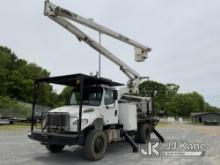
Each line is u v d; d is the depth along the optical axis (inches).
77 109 319.9
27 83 1716.3
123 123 393.4
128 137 383.2
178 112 3253.0
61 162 297.3
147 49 489.7
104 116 345.1
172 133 704.4
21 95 1705.2
